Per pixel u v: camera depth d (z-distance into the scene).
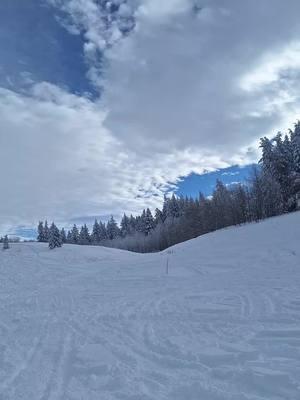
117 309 11.12
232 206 58.44
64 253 45.06
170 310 10.07
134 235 101.19
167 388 4.71
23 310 12.60
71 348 7.09
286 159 49.78
